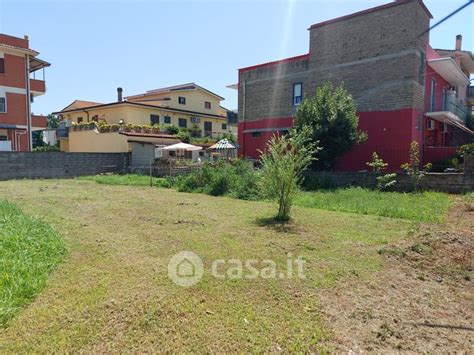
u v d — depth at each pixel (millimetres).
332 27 17547
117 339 2816
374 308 3418
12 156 18734
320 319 3170
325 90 14984
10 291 3496
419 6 14969
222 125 38906
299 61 19141
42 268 4207
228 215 8188
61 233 6129
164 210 8867
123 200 10773
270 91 20594
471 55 21000
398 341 2854
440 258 4852
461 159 13734
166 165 21516
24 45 24016
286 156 7738
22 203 9570
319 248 5336
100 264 4547
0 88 22828
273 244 5527
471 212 8031
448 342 2855
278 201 7734
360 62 16516
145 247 5352
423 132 16359
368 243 5605
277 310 3328
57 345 2736
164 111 32531
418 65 15242
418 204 9055
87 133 27766
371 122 16109
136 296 3551
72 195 11789
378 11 15852
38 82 25047
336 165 16750
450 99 18312
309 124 14188
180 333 2908
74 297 3545
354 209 8836
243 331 2949
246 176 12539
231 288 3803
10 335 2873
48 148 30938
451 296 3758
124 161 23953
